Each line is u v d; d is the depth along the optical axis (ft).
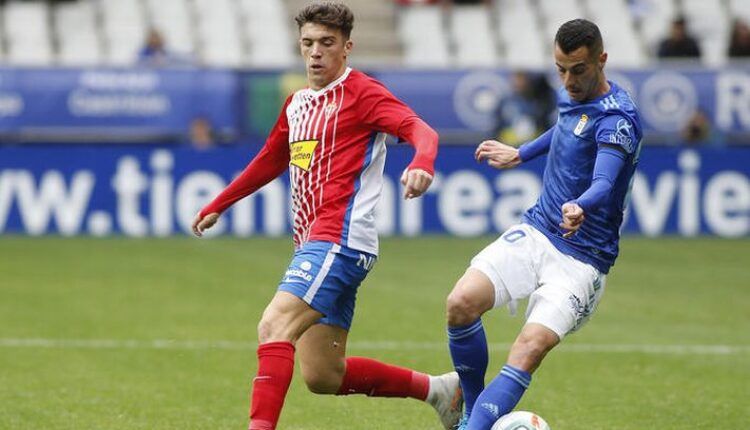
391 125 65.41
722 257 180.14
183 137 197.16
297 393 91.20
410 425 81.25
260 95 197.47
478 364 69.62
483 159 76.07
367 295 141.49
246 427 80.28
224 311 129.70
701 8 263.90
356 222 65.82
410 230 196.95
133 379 96.17
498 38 256.11
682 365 104.73
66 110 195.11
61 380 95.45
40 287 144.77
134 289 143.95
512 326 123.65
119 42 245.24
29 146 191.31
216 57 244.63
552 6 262.67
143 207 193.26
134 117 196.24
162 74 196.54
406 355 106.63
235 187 71.87
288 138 69.87
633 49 255.70
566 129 68.08
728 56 228.43
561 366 103.55
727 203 199.72
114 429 79.15
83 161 192.24
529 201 197.26
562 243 67.92
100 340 112.98
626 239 197.16
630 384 96.32
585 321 69.21
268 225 195.72
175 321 123.44
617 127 65.67
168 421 81.71
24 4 247.91
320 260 65.05
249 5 256.73
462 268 164.55
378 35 253.65
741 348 113.80
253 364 102.68
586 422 82.79
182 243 185.37
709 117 201.36
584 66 65.77
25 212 191.52
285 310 64.28
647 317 131.85
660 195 199.21
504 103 197.57
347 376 71.26
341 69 67.21
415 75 197.47
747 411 86.74
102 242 185.47
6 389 91.71
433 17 257.96
